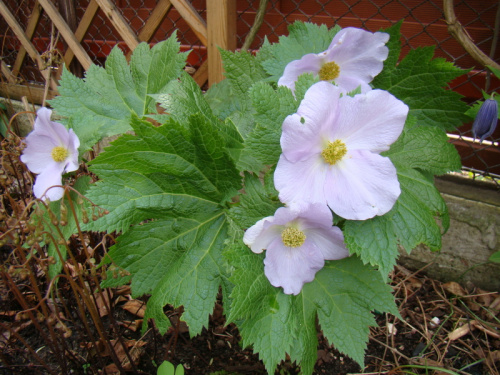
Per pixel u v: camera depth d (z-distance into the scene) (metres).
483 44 0.51
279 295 0.29
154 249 0.31
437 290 0.52
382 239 0.25
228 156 0.29
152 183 0.30
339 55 0.31
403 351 0.44
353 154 0.26
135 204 0.30
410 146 0.29
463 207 0.50
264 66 0.32
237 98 0.36
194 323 0.30
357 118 0.25
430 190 0.28
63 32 0.68
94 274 0.28
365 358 0.43
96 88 0.39
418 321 0.48
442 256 0.52
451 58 0.50
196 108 0.31
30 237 0.24
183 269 0.31
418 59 0.32
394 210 0.26
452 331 0.46
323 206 0.25
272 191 0.27
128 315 0.46
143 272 0.32
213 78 0.54
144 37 0.60
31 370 0.39
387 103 0.25
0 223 0.33
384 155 0.29
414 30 0.54
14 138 0.36
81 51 0.69
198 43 0.69
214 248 0.32
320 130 0.25
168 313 0.46
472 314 0.47
